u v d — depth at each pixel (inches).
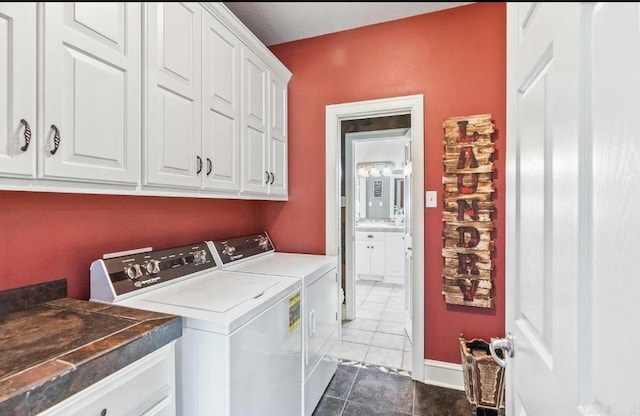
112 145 42.1
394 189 217.2
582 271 21.4
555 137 23.2
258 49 77.1
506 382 36.2
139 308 46.7
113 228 57.7
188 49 54.4
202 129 58.7
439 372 84.4
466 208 80.6
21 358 29.8
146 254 58.3
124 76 43.3
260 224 102.9
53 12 34.0
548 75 24.1
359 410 74.2
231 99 67.3
